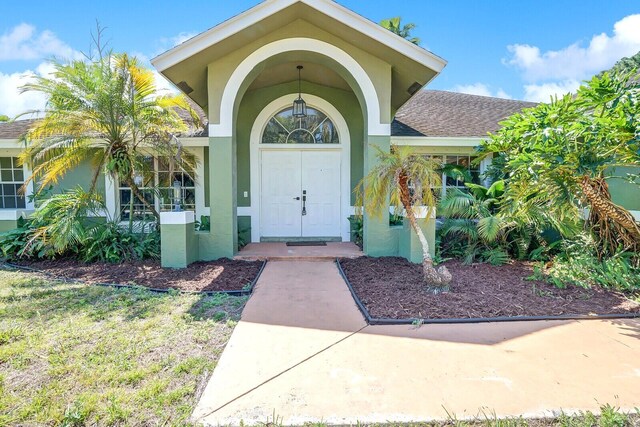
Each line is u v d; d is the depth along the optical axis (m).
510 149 7.00
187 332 3.71
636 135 4.67
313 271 6.30
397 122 10.82
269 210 9.40
